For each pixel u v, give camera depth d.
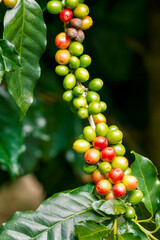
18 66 0.58
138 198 0.58
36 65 0.60
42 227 0.57
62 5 0.61
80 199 0.59
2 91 0.88
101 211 0.57
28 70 0.60
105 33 1.19
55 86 0.98
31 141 0.96
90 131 0.59
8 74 0.59
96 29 1.17
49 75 0.98
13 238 0.57
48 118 0.94
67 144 0.96
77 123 0.96
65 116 0.96
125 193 0.59
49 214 0.58
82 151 0.59
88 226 0.56
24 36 0.60
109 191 0.58
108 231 0.57
